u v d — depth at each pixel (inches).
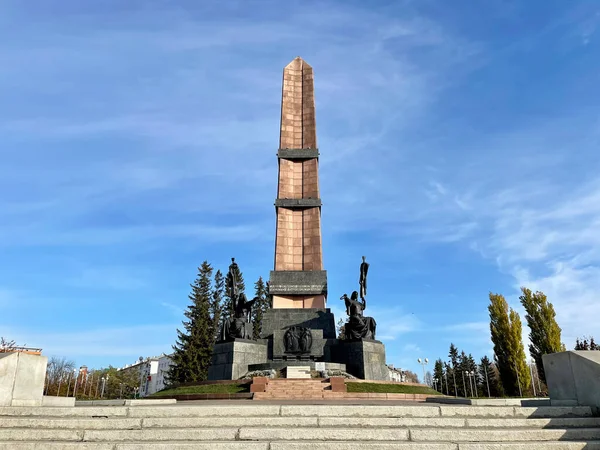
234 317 1072.8
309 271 1208.2
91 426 345.4
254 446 304.2
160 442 314.3
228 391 828.0
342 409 373.7
